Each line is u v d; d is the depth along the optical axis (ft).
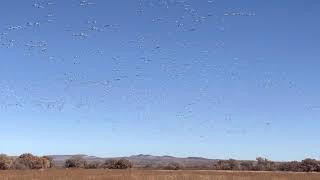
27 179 141.69
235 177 153.17
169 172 186.80
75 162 297.53
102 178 145.07
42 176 152.05
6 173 169.68
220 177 151.12
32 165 274.98
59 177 148.05
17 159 276.00
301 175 173.17
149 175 156.76
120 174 162.71
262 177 155.84
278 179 150.61
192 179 143.64
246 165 295.28
